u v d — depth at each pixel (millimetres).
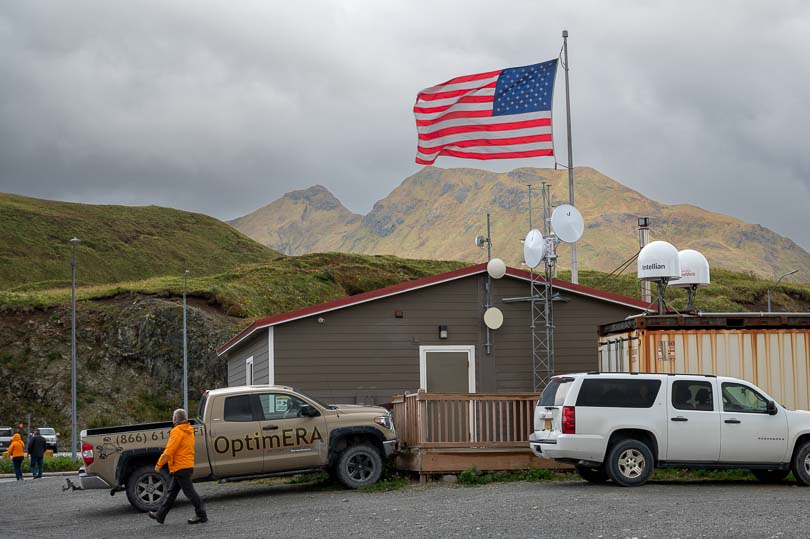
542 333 24172
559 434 15352
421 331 23781
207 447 16266
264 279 82062
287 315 23062
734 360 18078
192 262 144625
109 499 19469
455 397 17656
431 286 23938
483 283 24219
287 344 23156
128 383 61000
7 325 63531
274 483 19516
